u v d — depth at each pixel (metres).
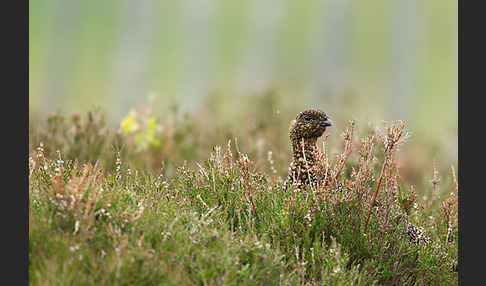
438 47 37.09
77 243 6.54
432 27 38.00
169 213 7.51
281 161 11.78
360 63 36.38
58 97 31.78
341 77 34.75
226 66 36.31
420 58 36.50
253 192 8.57
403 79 34.59
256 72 35.38
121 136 11.85
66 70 34.66
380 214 8.12
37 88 32.31
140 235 7.01
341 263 7.31
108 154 10.97
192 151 12.74
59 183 6.95
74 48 36.59
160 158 12.03
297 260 7.20
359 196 8.08
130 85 33.69
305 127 9.15
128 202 7.52
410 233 8.39
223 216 8.27
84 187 7.03
